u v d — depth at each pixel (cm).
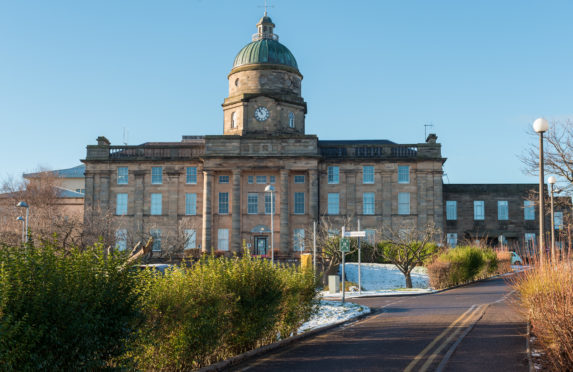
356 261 5709
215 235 6506
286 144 6431
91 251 1055
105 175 6694
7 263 866
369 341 1717
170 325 1199
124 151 6775
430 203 6512
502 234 7175
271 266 1722
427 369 1277
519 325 1981
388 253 4594
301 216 6469
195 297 1313
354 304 2811
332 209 6569
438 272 4131
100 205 6650
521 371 1245
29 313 844
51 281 893
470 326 1978
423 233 5462
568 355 1191
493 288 3844
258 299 1566
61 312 880
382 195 6569
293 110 6888
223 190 6575
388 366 1316
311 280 2044
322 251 4800
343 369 1289
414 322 2145
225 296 1412
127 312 1023
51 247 987
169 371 1245
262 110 6738
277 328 1770
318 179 6588
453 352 1485
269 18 7456
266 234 6475
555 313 1248
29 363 828
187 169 6688
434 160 6556
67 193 7950
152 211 6644
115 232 5550
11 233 4459
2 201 7550
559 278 1445
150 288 1166
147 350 1176
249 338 1539
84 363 923
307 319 2042
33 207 6956
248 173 6575
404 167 6619
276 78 6894
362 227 6538
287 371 1275
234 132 6856
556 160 3812
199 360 1323
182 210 6625
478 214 7256
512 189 7250
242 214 6519
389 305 2945
